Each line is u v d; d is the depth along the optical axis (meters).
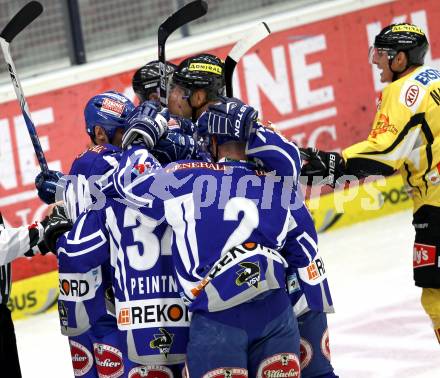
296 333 9.57
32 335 17.95
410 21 22.80
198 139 10.12
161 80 10.70
